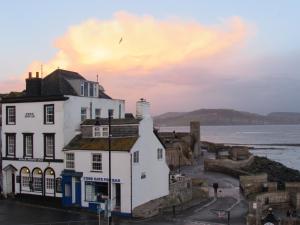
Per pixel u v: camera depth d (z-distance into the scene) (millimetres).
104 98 51375
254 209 38438
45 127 45094
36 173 45781
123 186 39062
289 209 45188
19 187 46750
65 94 45875
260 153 173375
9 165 47250
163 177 44562
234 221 37812
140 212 38594
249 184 52500
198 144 98438
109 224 33812
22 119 46875
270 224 22344
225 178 67500
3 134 48219
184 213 41094
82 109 46312
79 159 41688
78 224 35469
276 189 52406
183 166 81688
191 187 49469
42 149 45312
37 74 48438
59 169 43875
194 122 99500
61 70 49844
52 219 37344
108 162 39938
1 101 48062
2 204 44000
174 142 83438
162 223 36438
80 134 44688
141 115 42219
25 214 39438
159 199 43281
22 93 52062
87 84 48844
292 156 161625
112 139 41406
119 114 52219
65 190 42656
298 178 82188
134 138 40344
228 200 48531
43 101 45188
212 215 40188
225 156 90250
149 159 42125
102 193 40938
